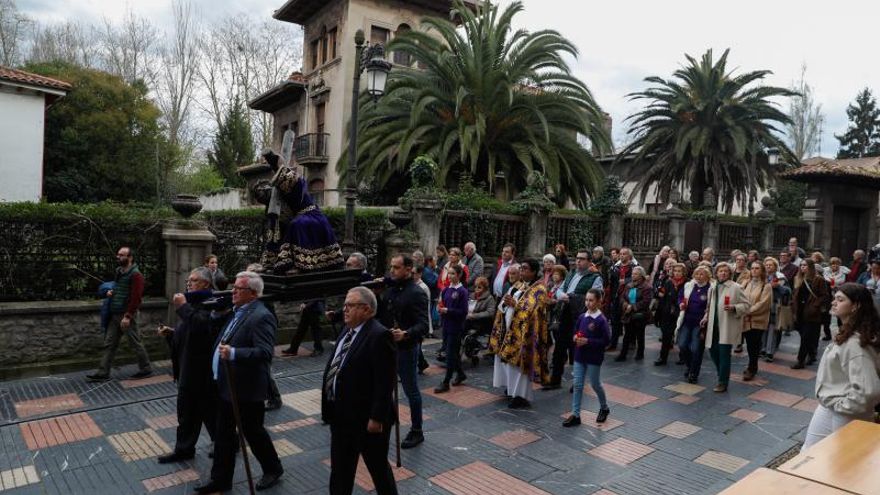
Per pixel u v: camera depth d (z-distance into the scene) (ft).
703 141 65.77
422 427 20.25
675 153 70.23
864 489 6.70
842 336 12.78
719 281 25.62
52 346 26.45
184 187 108.99
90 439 18.56
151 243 29.84
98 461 16.89
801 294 30.78
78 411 21.13
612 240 50.85
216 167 118.42
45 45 117.19
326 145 79.77
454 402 23.17
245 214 33.78
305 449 18.08
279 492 15.15
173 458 16.87
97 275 28.50
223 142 117.80
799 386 26.89
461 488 15.64
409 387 18.45
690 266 38.42
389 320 18.04
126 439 18.56
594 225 50.29
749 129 67.26
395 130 58.08
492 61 57.41
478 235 41.93
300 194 14.02
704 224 59.77
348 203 33.99
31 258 26.89
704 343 26.66
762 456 18.15
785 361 32.53
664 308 30.32
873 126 150.41
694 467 17.29
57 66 90.84
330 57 80.18
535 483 16.05
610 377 27.73
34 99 66.64
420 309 18.20
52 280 27.40
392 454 17.85
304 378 26.27
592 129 60.80
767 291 27.61
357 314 12.77
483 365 29.30
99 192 85.87
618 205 50.96
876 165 86.12
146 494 14.93
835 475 7.10
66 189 81.41
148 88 102.37
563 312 25.66
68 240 27.66
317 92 80.28
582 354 20.76
